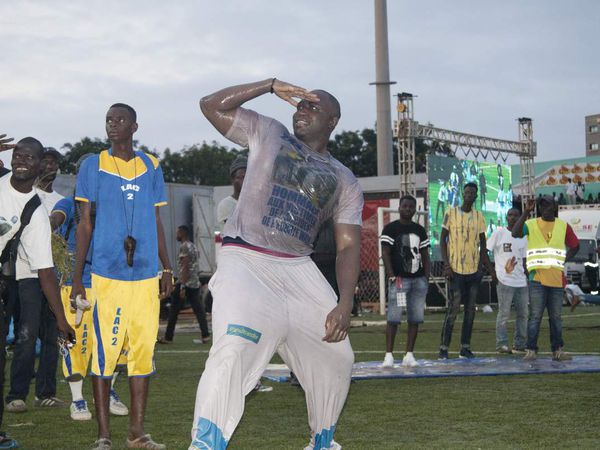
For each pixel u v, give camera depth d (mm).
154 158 6012
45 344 7570
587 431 6062
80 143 52188
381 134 36281
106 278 5742
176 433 6242
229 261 4523
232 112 4625
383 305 23062
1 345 5582
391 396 7832
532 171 28438
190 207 27562
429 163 23594
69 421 6805
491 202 26375
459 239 11266
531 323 10992
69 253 6914
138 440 5730
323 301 4594
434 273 24312
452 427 6273
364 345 13953
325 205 4668
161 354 12859
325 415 4754
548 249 10859
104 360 5688
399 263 10398
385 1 35844
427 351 12734
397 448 5551
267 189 4547
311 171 4602
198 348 14070
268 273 4520
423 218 25297
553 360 10852
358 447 5594
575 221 32031
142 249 5809
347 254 4754
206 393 4176
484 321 19938
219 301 4383
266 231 4527
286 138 4637
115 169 5816
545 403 7320
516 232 11906
